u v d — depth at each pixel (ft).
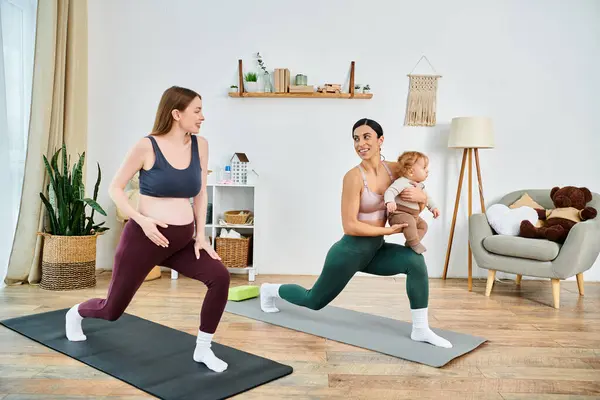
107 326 10.58
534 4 16.58
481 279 16.83
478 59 16.71
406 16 16.62
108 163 16.79
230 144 16.81
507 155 16.81
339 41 16.63
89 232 14.32
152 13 16.61
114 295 8.50
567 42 16.65
